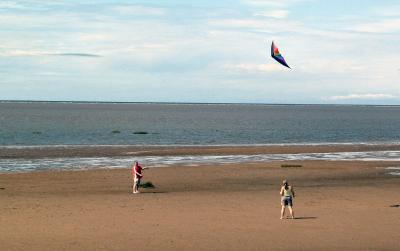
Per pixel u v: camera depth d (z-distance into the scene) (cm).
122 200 3212
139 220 2598
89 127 11875
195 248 2072
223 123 14975
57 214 2736
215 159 5747
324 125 14362
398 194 3566
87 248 2056
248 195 3462
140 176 3575
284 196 2678
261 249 2073
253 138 9231
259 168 4966
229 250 2050
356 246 2141
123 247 2077
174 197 3353
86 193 3506
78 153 6138
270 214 2792
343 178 4431
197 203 3127
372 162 5631
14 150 6381
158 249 2055
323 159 5919
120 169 4791
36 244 2109
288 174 4609
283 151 6725
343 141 8825
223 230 2391
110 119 16762
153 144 7675
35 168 4819
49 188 3706
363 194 3550
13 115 19200
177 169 4831
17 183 3909
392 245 2164
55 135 9200
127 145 7369
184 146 7312
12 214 2727
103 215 2720
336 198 3359
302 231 2389
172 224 2509
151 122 15012
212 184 4009
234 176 4444
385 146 7712
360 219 2678
